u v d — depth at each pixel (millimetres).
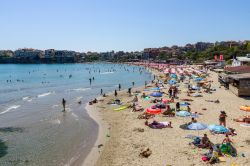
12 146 30922
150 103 52344
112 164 24656
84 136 34188
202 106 46688
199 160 23922
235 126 33594
